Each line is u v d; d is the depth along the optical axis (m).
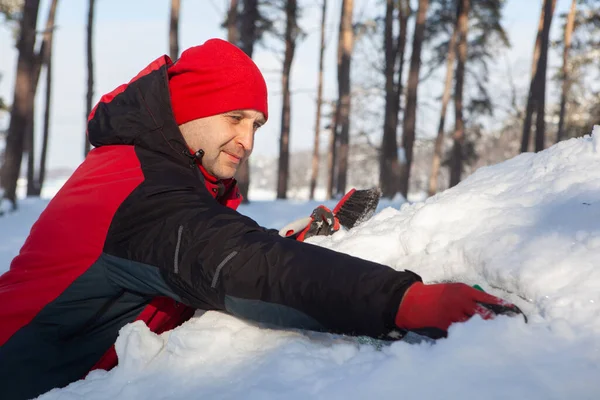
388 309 0.99
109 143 1.38
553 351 0.90
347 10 16.66
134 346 1.20
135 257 1.20
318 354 1.06
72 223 1.27
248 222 1.18
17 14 16.66
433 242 1.43
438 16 21.30
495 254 1.23
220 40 1.40
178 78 1.38
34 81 19.39
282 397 0.94
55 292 1.28
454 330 0.95
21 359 1.31
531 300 1.09
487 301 0.98
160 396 1.07
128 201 1.22
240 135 1.39
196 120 1.37
